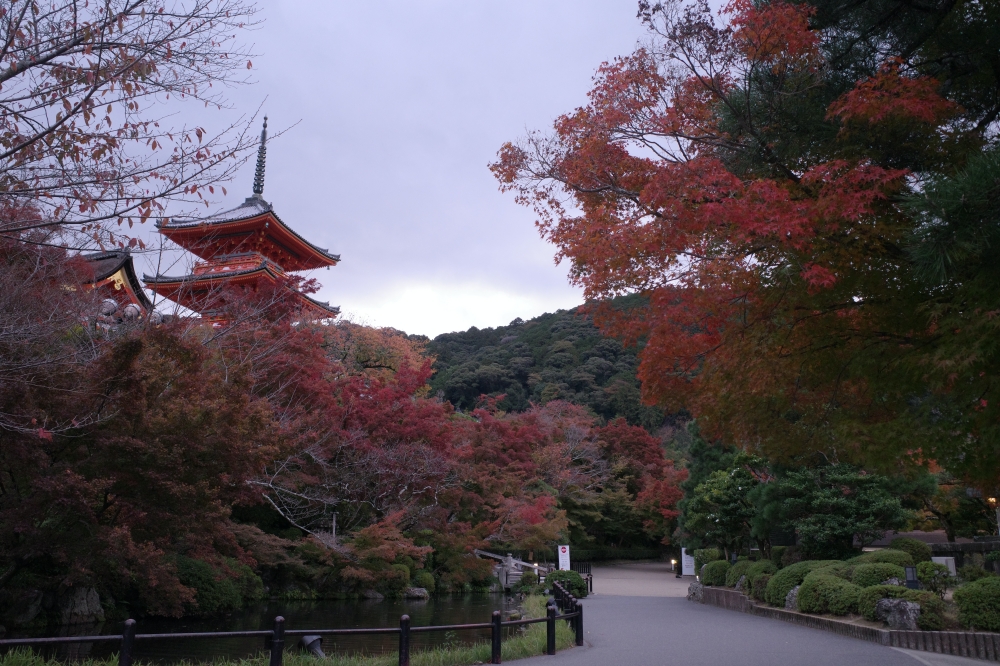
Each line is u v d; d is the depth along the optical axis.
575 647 11.23
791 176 7.89
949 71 7.48
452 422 31.84
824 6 7.70
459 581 27.55
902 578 13.57
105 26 6.29
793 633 12.98
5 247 9.61
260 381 18.31
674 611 18.25
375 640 14.70
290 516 21.61
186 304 16.52
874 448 6.52
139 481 10.84
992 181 5.10
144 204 6.50
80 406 10.20
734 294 7.28
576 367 77.62
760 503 18.77
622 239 7.11
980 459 6.30
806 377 7.59
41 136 6.16
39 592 14.09
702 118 8.20
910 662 9.30
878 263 7.02
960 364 5.40
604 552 49.22
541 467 42.69
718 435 9.12
